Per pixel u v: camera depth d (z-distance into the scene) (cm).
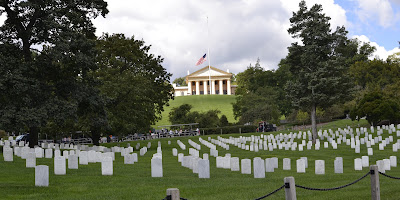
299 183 1969
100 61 5462
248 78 12081
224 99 16362
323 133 6438
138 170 2638
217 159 2872
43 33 3750
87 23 4388
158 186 1928
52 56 3697
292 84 6309
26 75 3709
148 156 4072
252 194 1647
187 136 7150
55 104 3697
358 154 4253
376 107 7244
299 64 6388
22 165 2806
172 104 15975
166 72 6112
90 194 1745
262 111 9494
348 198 1538
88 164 2917
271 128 8431
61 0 4003
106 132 5288
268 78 11306
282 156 4109
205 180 2130
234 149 5122
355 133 6450
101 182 2084
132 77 5247
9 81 3459
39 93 3678
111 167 2345
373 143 5003
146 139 7231
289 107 10581
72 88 4047
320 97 5944
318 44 6228
